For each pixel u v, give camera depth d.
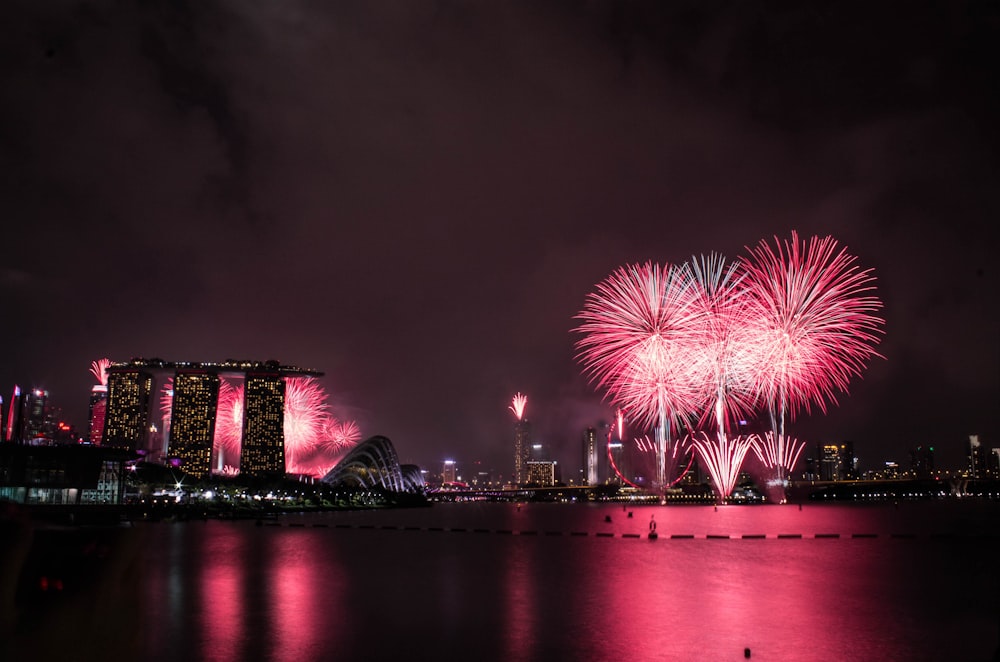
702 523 195.50
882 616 48.25
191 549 106.44
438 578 71.50
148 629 42.56
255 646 37.94
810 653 36.81
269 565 83.44
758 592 60.56
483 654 36.78
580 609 51.62
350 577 71.88
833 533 148.75
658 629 43.62
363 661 35.19
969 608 51.62
